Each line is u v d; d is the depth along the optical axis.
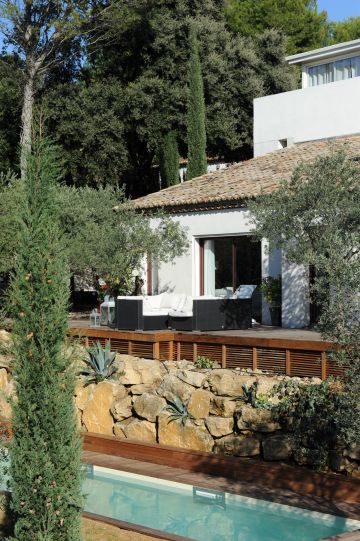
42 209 7.84
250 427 12.42
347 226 12.95
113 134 34.00
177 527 10.03
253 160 24.80
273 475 11.48
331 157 13.98
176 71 34.94
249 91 35.31
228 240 20.50
